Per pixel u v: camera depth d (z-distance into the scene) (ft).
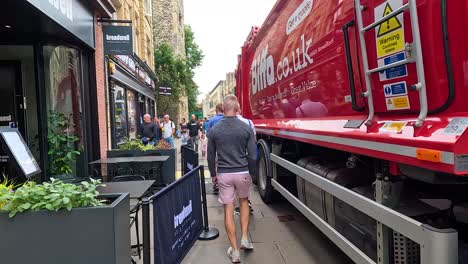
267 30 21.83
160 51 106.93
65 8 20.01
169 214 10.50
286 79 17.90
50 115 23.24
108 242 7.50
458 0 6.45
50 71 23.36
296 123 15.99
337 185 10.71
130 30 29.14
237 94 32.68
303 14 15.11
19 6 15.97
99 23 27.76
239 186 14.28
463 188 8.75
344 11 10.99
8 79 23.32
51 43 22.90
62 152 23.36
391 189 8.44
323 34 12.84
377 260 8.73
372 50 8.96
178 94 111.14
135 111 49.01
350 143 9.74
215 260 13.70
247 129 14.38
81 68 25.00
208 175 33.19
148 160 21.18
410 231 7.09
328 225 12.00
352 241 10.55
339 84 11.55
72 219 7.44
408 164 7.32
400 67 7.91
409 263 7.93
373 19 8.82
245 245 14.33
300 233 16.47
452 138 5.98
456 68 6.54
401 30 7.73
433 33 7.00
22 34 21.93
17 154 10.39
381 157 8.08
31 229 7.41
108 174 23.12
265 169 21.39
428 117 7.20
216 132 14.34
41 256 7.46
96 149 26.48
